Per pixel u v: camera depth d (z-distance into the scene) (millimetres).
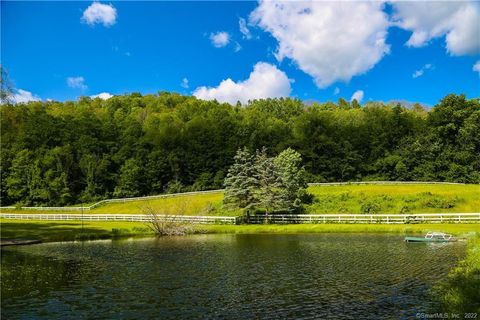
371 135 104375
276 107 174500
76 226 56156
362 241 37344
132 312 17781
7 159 99562
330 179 103625
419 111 157375
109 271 25953
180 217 51812
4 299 19906
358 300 18641
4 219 71188
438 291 19469
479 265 22734
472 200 61031
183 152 107562
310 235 43719
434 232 39000
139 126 122188
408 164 97625
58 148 103188
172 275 24469
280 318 16672
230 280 22938
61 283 22906
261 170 60562
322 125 107875
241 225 54406
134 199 83750
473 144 91812
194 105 162250
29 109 137250
